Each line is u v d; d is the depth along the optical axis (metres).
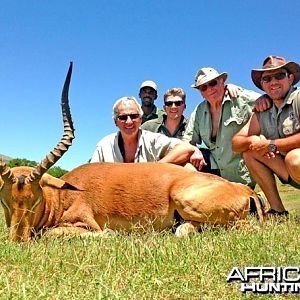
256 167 2.17
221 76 2.34
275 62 2.03
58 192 1.94
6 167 1.71
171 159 2.15
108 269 1.28
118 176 1.93
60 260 1.37
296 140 1.99
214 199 1.82
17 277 1.25
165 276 1.23
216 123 2.41
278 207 2.17
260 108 2.12
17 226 1.71
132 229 1.83
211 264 1.33
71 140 1.85
